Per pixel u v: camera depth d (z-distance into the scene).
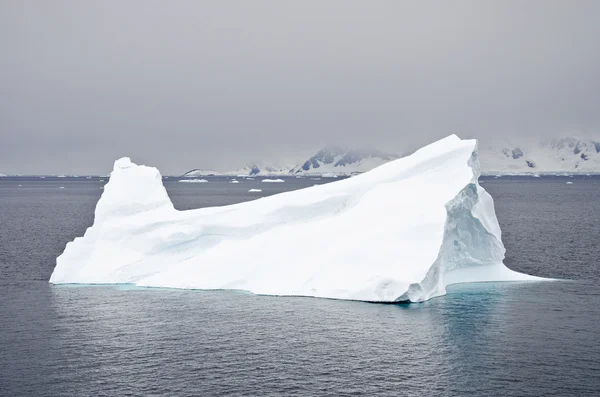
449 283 49.59
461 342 34.12
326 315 39.41
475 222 50.09
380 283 42.25
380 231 46.25
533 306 41.84
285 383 28.89
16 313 41.06
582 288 48.06
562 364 30.84
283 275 46.47
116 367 31.06
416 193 49.28
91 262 52.19
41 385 28.88
